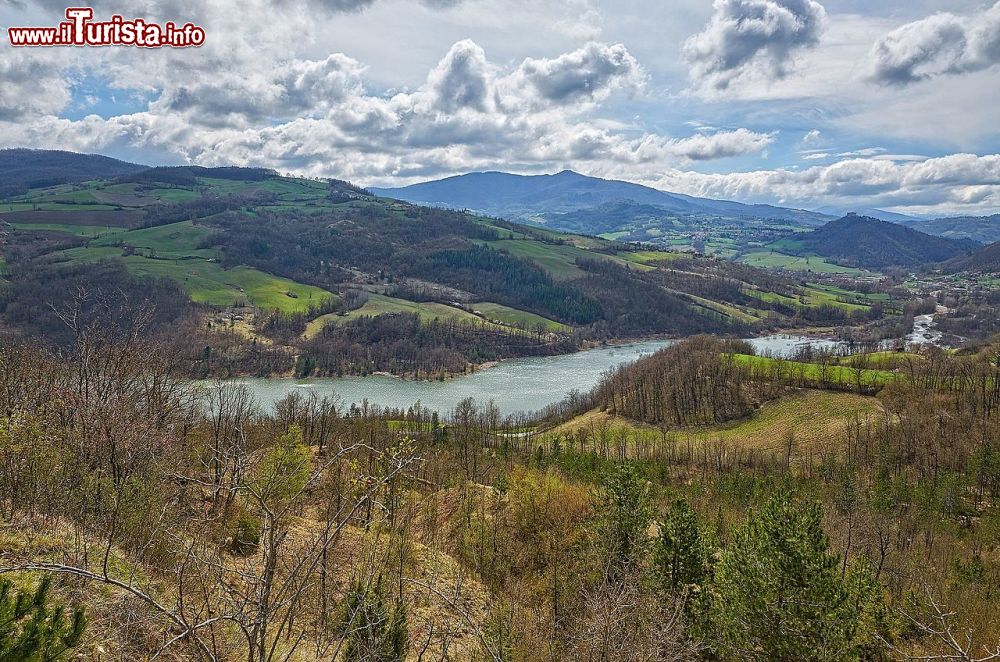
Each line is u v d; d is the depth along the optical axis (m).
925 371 112.12
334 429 66.12
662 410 122.81
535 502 35.88
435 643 15.91
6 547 14.95
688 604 27.83
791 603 23.56
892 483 65.12
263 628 7.11
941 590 37.03
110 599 12.71
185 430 32.09
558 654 18.61
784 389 120.56
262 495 8.63
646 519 31.73
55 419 24.48
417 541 28.16
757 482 66.19
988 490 68.62
